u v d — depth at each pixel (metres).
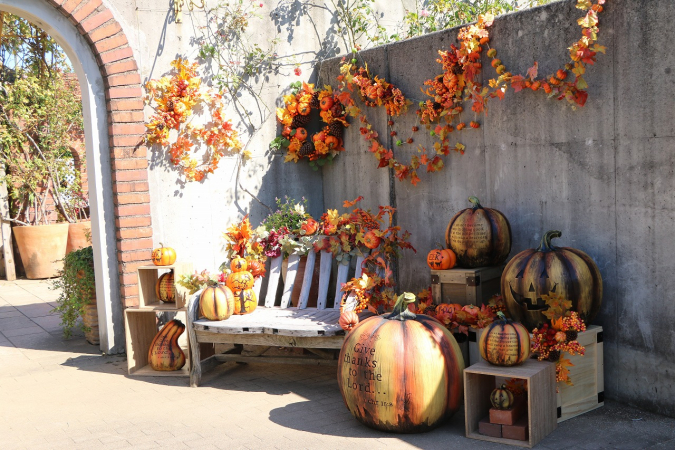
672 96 4.22
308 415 4.71
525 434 4.05
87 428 4.61
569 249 4.61
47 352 6.76
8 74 11.63
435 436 4.24
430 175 6.05
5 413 4.98
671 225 4.29
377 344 4.21
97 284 6.54
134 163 6.36
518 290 4.54
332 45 7.46
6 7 5.93
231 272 5.80
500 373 4.05
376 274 5.46
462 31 5.44
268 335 5.27
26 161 11.91
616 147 4.57
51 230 11.61
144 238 6.43
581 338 4.43
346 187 7.12
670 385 4.38
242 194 7.06
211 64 6.80
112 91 6.23
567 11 4.76
